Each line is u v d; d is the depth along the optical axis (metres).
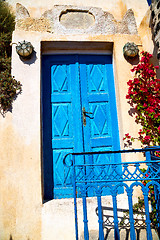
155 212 2.66
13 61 3.23
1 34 3.50
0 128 2.98
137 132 3.22
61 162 3.29
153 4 3.29
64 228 2.75
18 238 2.70
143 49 3.59
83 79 3.62
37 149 2.98
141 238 2.50
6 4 3.83
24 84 3.17
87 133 3.43
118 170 3.30
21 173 2.88
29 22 3.45
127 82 3.26
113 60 3.67
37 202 2.83
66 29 3.51
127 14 3.71
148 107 3.16
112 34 3.59
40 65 3.32
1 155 2.90
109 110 3.55
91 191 3.24
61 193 3.17
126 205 2.88
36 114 3.09
